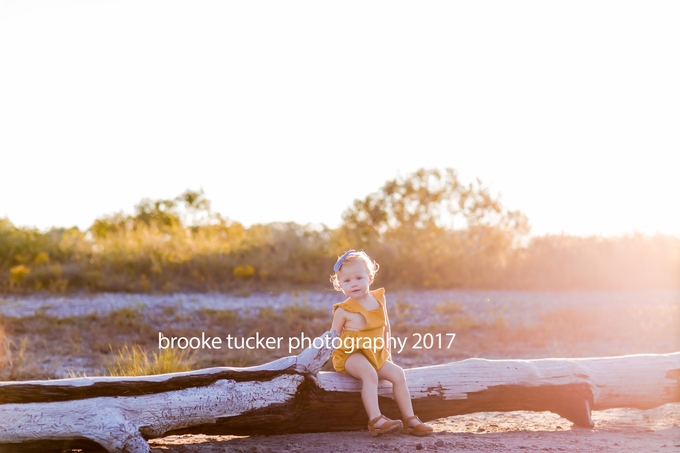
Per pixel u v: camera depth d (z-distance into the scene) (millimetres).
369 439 4504
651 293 14086
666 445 4426
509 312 11852
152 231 17094
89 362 8062
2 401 3881
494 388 4941
